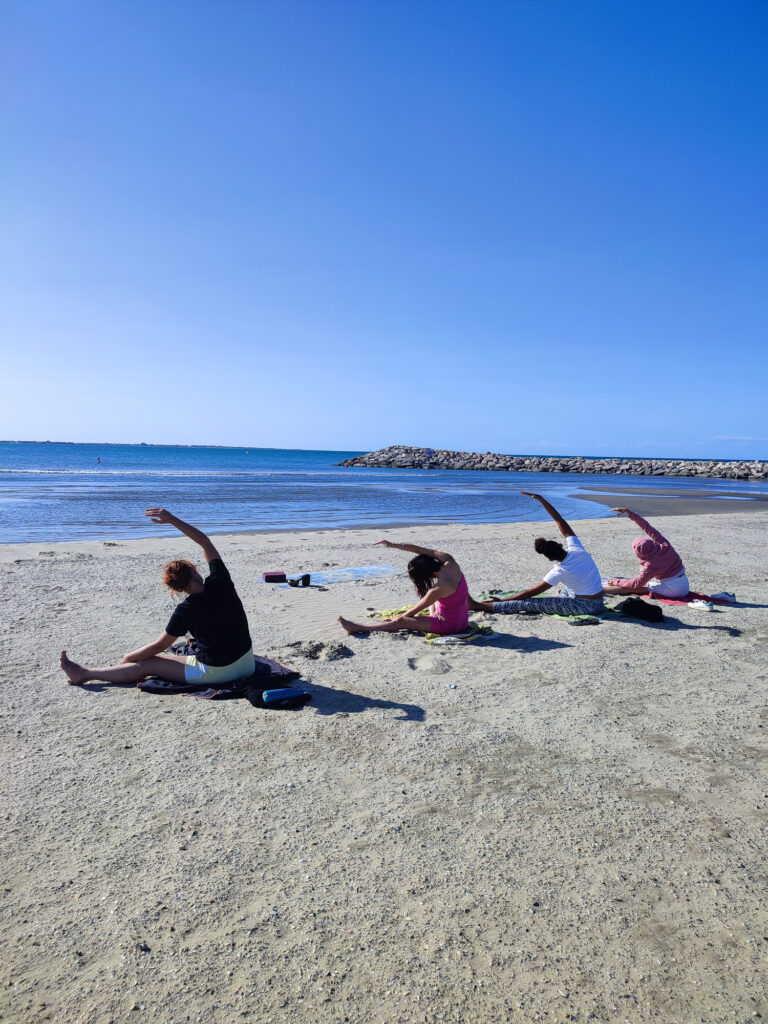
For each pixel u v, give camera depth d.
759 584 9.95
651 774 3.87
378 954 2.44
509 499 31.98
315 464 98.62
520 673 5.68
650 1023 2.15
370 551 13.11
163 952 2.44
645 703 5.01
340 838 3.18
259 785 3.69
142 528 17.39
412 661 6.01
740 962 2.43
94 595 8.57
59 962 2.39
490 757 4.06
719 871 2.96
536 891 2.80
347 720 4.61
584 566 7.71
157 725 4.50
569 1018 2.16
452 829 3.27
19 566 10.57
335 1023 2.13
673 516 22.84
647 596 8.84
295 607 8.15
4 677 5.42
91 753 4.07
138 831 3.22
